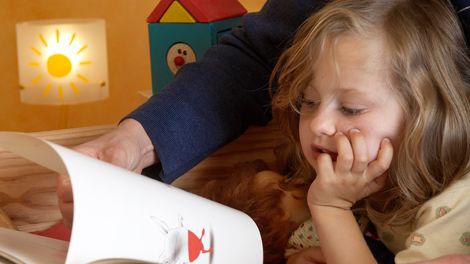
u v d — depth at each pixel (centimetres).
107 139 79
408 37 76
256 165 99
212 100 90
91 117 282
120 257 50
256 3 246
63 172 56
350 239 76
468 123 79
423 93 76
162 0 128
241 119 93
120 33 276
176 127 85
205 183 98
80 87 236
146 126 83
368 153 75
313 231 91
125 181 55
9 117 277
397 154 78
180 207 60
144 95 137
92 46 236
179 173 86
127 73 279
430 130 78
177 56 129
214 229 63
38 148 53
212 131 88
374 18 77
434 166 79
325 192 77
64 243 61
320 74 77
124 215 52
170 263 55
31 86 235
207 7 126
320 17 79
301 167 94
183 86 89
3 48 271
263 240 93
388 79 75
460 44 80
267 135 101
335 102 76
